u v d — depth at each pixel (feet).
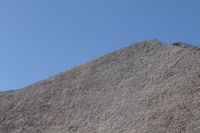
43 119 91.97
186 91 84.28
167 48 105.29
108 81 99.25
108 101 91.30
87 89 98.84
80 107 92.53
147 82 93.35
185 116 76.59
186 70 92.43
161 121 77.46
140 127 77.92
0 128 92.07
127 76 98.78
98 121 85.15
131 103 87.10
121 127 80.12
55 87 103.76
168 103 82.28
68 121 88.79
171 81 90.07
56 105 96.07
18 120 93.45
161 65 98.17
